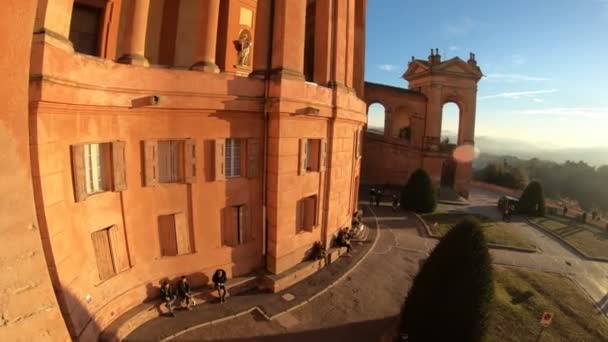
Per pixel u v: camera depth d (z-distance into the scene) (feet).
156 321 40.75
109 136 37.11
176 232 44.16
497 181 208.74
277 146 49.26
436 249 37.88
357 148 80.28
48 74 27.84
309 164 58.13
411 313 37.65
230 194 48.44
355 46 83.15
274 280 49.62
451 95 146.61
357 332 42.27
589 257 77.30
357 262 62.80
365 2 82.53
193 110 43.16
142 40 39.70
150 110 40.16
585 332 45.96
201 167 45.32
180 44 60.70
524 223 106.32
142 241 41.73
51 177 29.43
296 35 49.78
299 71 50.62
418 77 153.28
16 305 15.26
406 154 143.74
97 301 35.70
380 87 139.13
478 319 34.32
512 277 62.08
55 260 29.48
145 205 41.65
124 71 37.27
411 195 104.32
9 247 15.23
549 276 64.13
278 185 50.03
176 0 59.98
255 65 50.85
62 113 30.89
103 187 37.73
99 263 37.40
